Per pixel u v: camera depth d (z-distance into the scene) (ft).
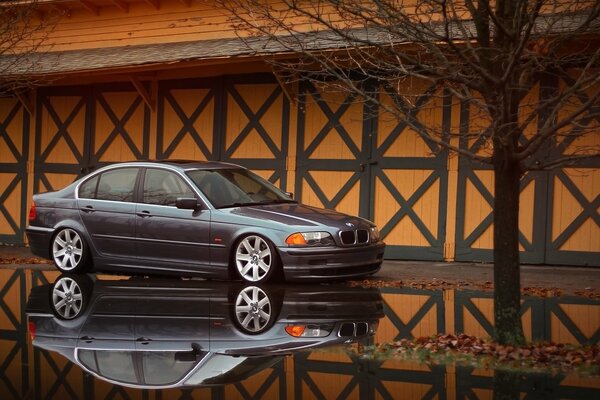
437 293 36.17
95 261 42.14
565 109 44.57
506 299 24.62
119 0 60.59
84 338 25.52
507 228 24.54
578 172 45.21
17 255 54.60
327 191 51.83
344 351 23.70
